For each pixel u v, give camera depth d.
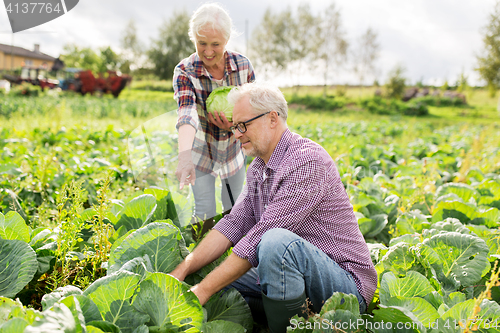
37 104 17.08
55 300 1.47
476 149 7.59
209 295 1.73
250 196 2.05
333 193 1.84
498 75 32.19
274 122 1.89
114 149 6.91
